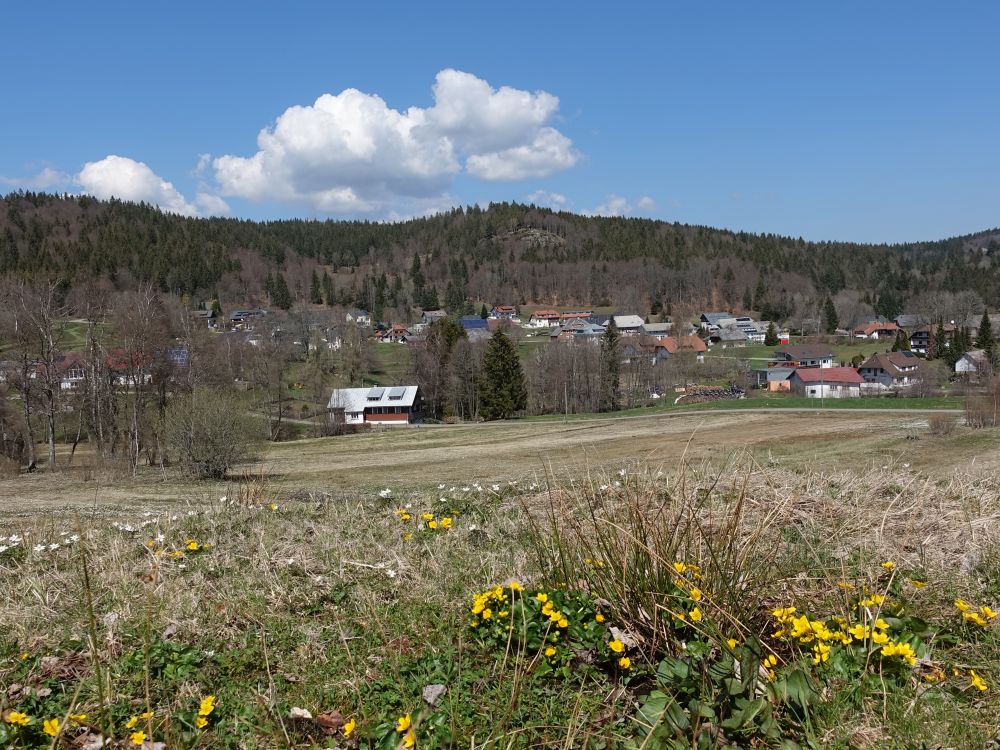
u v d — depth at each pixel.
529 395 63.75
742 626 3.06
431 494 8.81
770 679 2.83
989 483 6.50
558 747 2.65
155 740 2.82
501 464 27.33
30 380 31.25
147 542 6.01
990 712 2.67
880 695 2.80
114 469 26.27
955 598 3.78
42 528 8.12
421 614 4.07
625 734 2.71
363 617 4.08
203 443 24.17
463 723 2.79
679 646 3.08
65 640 3.84
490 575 4.64
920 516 5.43
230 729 2.89
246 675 3.44
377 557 5.36
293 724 2.86
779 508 4.43
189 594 4.52
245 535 6.38
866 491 6.39
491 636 3.54
